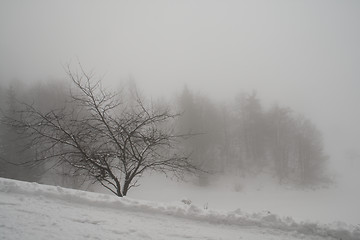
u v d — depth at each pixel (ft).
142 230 11.53
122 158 25.76
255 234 12.69
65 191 15.69
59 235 9.84
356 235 12.60
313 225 13.30
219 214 14.10
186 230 12.21
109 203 14.74
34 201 14.23
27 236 9.41
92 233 10.43
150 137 26.71
